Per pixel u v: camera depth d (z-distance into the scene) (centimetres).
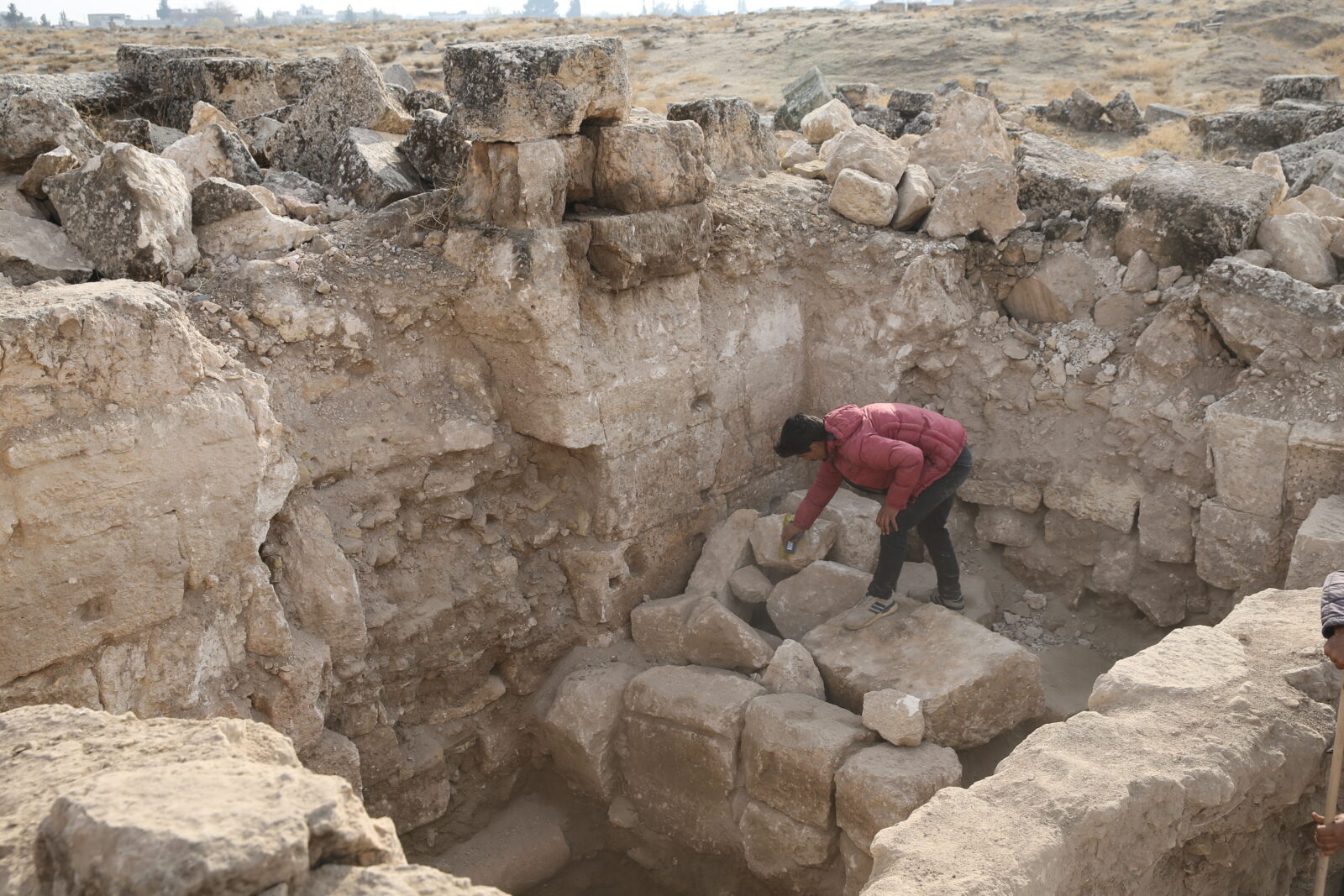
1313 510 461
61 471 327
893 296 582
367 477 453
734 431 582
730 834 480
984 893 237
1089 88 2044
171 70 689
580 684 506
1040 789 273
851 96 1636
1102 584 562
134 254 414
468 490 489
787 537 523
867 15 3497
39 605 332
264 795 176
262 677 398
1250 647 341
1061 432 571
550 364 466
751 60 2719
